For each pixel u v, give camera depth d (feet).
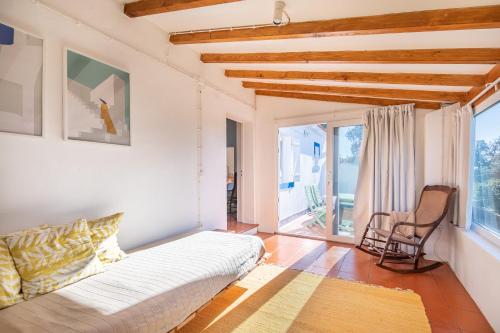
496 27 5.73
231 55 10.98
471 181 9.55
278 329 6.59
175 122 10.34
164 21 8.98
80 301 4.90
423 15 6.04
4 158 5.57
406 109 12.37
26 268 5.14
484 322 6.98
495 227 7.98
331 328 6.62
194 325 6.75
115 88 7.91
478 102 9.04
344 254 12.26
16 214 5.78
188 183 11.00
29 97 5.91
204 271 6.33
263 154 16.80
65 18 6.64
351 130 14.33
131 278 5.85
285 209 20.71
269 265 10.85
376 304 7.77
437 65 8.37
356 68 10.03
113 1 7.89
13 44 5.64
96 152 7.41
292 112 15.89
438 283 9.25
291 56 9.56
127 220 8.33
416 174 12.47
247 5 7.00
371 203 13.03
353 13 6.59
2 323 4.21
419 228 11.37
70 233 5.96
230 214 20.11
